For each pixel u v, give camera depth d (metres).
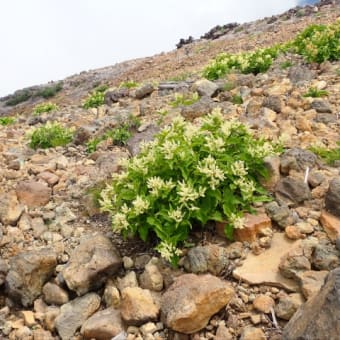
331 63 3.04
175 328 1.13
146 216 1.41
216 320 1.17
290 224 1.41
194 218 1.43
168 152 1.47
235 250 1.36
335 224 1.34
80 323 1.27
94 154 2.34
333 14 6.90
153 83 3.83
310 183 1.55
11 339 1.28
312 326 0.93
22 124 3.78
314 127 2.06
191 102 2.85
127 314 1.21
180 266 1.35
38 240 1.63
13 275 1.39
